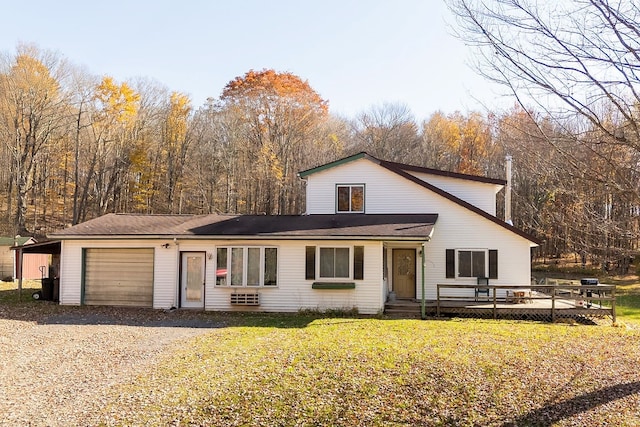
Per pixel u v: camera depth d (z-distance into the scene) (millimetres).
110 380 9148
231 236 18141
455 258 20188
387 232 17531
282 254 18266
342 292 17922
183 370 9695
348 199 21500
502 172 31719
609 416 7277
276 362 10156
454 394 8273
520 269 19719
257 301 18141
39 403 7945
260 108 48344
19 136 41406
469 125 36188
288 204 47281
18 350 11570
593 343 12219
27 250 21328
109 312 17688
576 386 8602
